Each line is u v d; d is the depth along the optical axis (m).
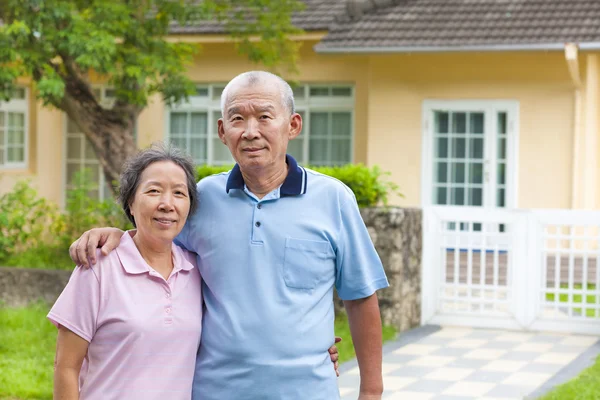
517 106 14.13
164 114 16.36
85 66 11.83
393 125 14.67
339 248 3.81
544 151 14.05
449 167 14.52
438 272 10.30
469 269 10.23
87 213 13.50
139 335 3.52
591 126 13.69
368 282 3.88
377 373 3.95
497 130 14.28
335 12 15.52
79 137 17.22
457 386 7.73
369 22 14.63
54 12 11.47
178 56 13.01
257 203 3.75
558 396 7.15
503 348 9.18
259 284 3.67
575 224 9.88
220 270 3.71
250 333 3.64
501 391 7.57
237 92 3.67
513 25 13.94
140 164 3.65
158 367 3.55
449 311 10.26
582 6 14.15
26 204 13.59
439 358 8.73
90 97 13.03
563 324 9.94
